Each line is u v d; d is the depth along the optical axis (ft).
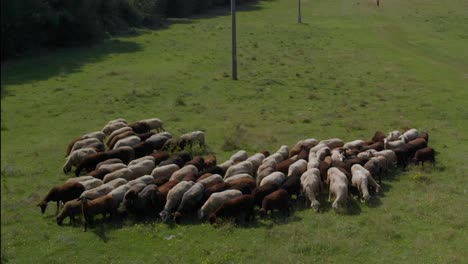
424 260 53.16
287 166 71.67
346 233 58.34
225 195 61.77
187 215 63.00
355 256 54.19
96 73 137.69
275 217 62.34
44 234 59.06
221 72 139.85
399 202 65.92
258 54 165.89
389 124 99.25
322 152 75.10
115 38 195.00
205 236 58.54
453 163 79.87
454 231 58.80
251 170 72.28
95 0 196.44
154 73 137.59
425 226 60.23
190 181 65.16
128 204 62.28
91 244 57.31
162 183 67.46
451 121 101.96
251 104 113.09
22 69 141.79
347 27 222.89
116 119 101.86
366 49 175.42
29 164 80.43
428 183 72.02
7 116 102.63
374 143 80.53
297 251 55.11
